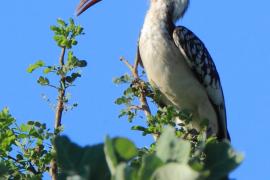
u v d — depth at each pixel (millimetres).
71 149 4883
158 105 12914
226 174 4434
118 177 4328
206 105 15047
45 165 10398
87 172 4441
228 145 4488
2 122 10688
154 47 14609
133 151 4480
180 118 11664
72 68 11094
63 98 10766
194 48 14906
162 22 14859
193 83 14859
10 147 10539
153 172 4309
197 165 4234
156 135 11070
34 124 10617
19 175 10062
